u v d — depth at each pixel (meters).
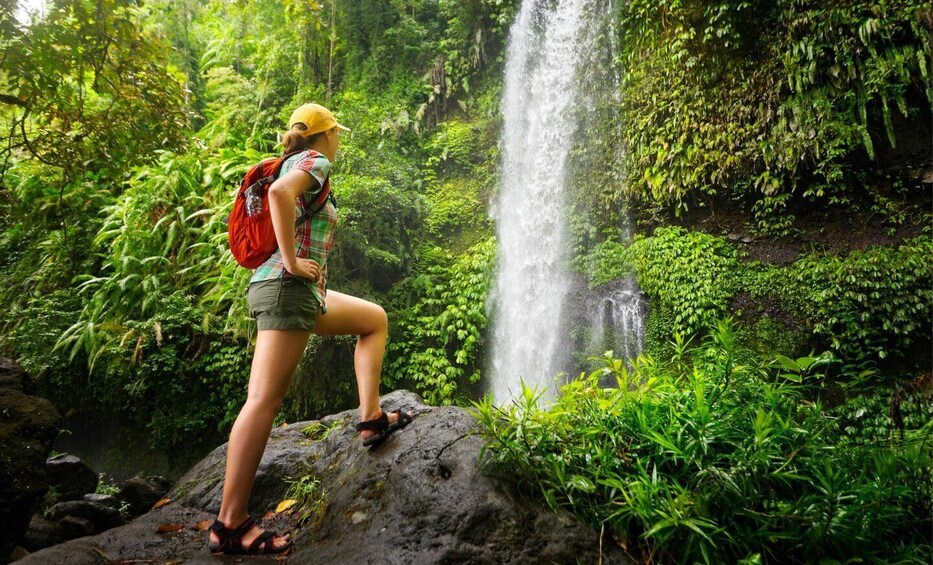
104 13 3.77
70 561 1.64
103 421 7.10
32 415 2.37
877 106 5.58
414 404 2.38
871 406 4.63
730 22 6.33
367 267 7.32
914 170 5.37
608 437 1.81
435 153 9.41
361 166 7.67
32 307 7.22
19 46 3.48
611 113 7.68
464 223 8.66
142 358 6.47
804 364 2.01
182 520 2.11
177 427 6.55
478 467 1.61
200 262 7.13
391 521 1.53
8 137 4.43
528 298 7.71
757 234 6.18
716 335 2.16
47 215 7.76
